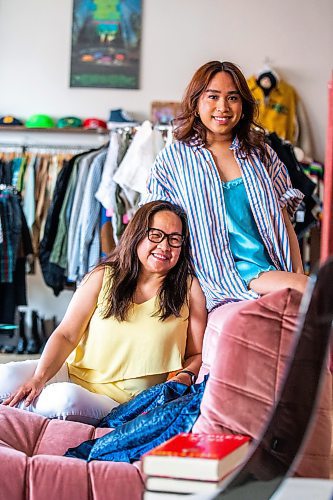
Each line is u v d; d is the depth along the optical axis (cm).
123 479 189
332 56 669
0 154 654
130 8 674
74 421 270
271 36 671
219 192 306
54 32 677
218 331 260
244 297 298
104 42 674
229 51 672
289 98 659
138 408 254
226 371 190
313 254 625
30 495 188
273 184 317
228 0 671
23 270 618
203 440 165
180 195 311
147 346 291
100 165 581
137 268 294
